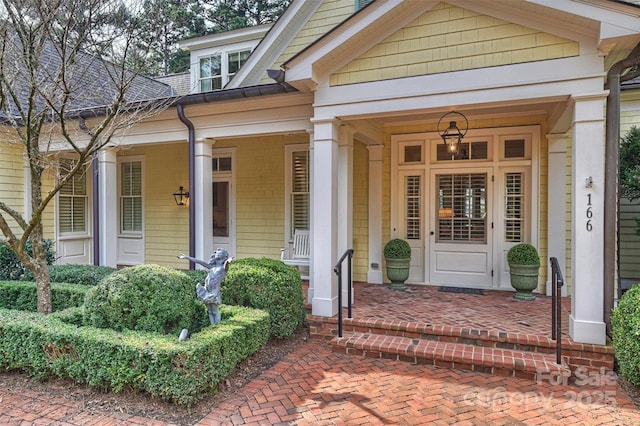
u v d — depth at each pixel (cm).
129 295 375
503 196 648
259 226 823
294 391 348
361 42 469
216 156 856
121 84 442
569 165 604
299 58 478
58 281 607
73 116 643
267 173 816
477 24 423
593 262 384
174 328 396
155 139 654
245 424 295
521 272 569
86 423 296
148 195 932
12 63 436
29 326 362
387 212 712
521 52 408
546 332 421
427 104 445
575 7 365
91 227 974
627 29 351
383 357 421
